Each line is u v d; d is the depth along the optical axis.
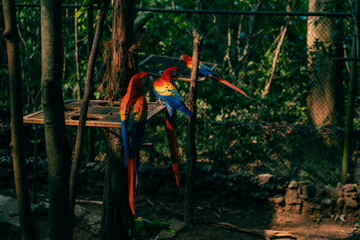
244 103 7.12
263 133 6.21
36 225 4.59
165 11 5.33
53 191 2.31
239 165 6.33
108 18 7.04
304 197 5.59
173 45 8.06
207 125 6.30
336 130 5.92
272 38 9.86
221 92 7.00
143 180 6.00
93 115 3.01
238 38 9.46
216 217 5.57
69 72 7.42
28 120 2.90
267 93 7.37
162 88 2.98
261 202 5.81
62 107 2.26
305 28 9.77
